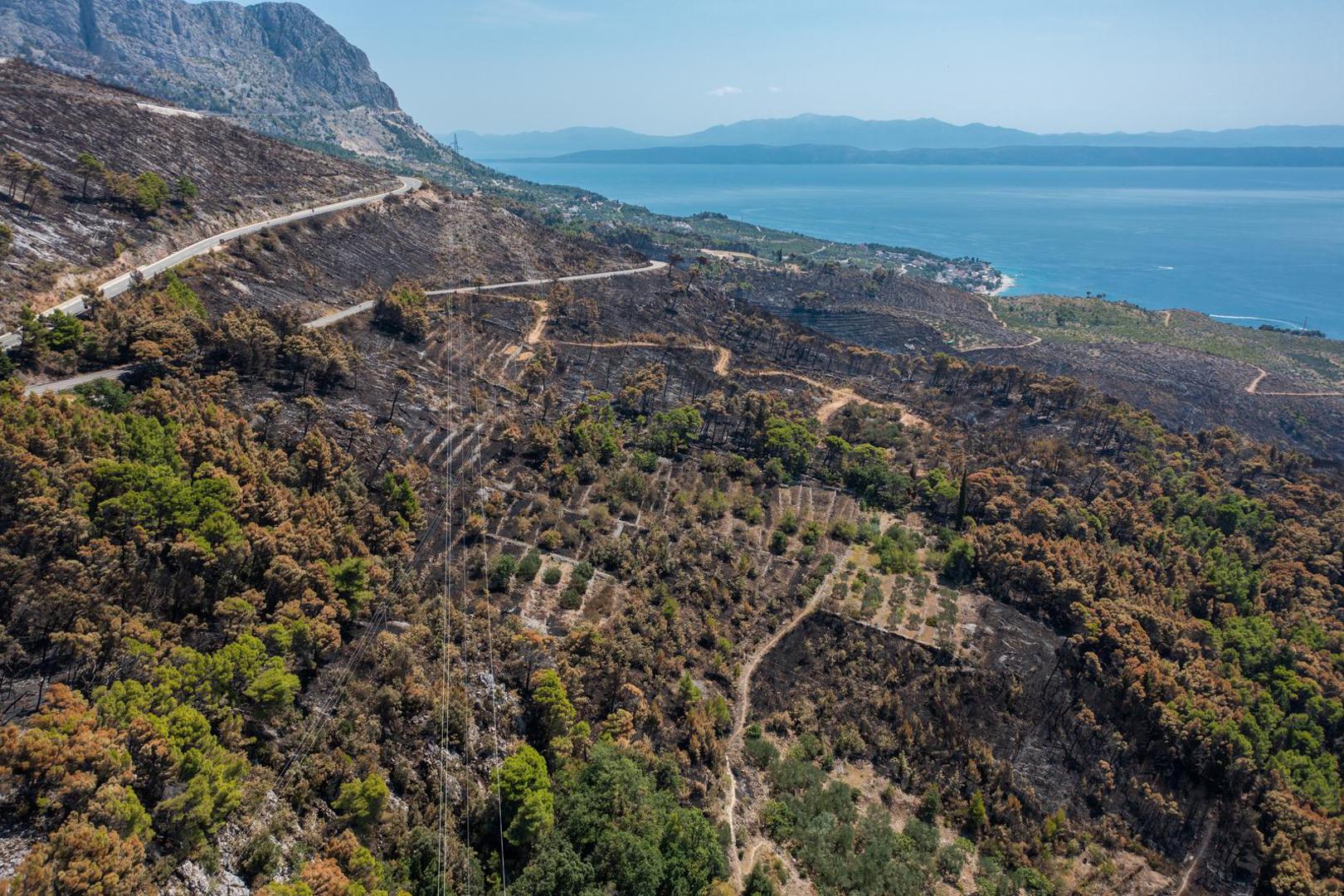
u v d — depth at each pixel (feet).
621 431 397.80
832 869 193.16
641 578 275.39
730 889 170.81
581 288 595.47
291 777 146.10
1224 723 241.35
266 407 257.14
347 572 194.59
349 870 133.59
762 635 276.21
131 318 263.29
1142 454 453.99
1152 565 336.90
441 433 321.93
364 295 425.28
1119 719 253.85
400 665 184.34
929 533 358.43
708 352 555.69
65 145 389.60
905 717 250.37
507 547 271.49
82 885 98.99
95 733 115.55
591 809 171.94
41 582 142.51
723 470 385.50
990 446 452.76
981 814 219.61
